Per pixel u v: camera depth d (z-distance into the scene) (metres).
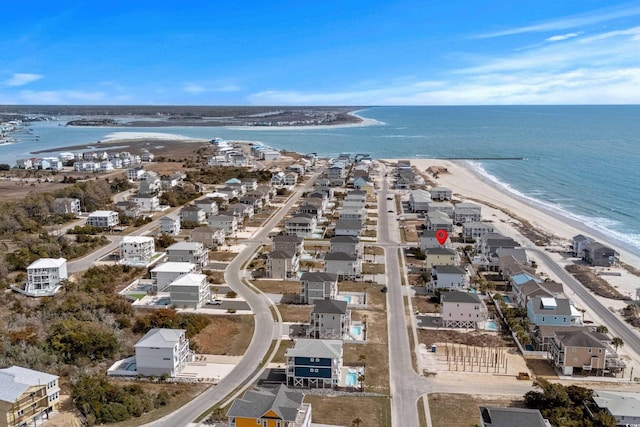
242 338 110.69
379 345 107.75
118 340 105.62
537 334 108.12
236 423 73.50
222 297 133.00
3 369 84.12
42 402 81.50
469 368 98.69
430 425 80.75
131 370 96.88
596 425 77.75
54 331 106.00
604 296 133.88
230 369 97.94
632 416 78.19
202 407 85.31
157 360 95.19
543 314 111.88
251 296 133.75
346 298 132.88
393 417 82.88
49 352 99.56
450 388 91.69
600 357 95.62
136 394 87.31
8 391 78.12
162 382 93.56
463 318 116.38
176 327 110.56
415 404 86.62
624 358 102.69
